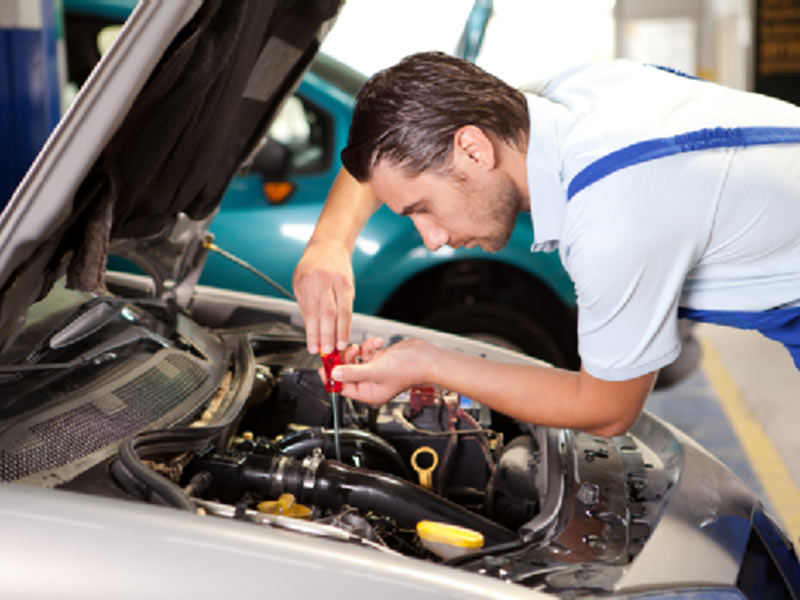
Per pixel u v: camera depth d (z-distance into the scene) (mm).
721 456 3566
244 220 3379
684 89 1256
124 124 1203
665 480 1472
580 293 1185
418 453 1767
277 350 2020
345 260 1633
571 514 1317
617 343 1194
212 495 1435
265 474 1429
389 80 1185
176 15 1030
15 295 1243
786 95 8570
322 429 1657
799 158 1192
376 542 1275
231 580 967
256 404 1754
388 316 3426
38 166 1076
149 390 1516
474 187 1194
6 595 962
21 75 2473
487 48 11000
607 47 10984
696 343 3477
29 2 2449
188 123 1435
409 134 1152
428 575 1009
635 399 1271
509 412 1345
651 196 1110
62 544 987
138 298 2033
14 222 1104
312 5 1646
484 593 996
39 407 1371
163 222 1677
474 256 3377
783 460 3525
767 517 1398
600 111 1197
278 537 1029
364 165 1207
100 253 1289
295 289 1596
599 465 1498
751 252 1220
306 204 3395
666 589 1101
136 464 1224
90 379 1500
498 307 3432
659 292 1159
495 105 1175
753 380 4578
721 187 1142
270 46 1671
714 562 1177
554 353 3469
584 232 1128
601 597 1070
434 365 1353
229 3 1319
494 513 1565
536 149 1175
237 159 1815
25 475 1206
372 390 1379
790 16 8453
